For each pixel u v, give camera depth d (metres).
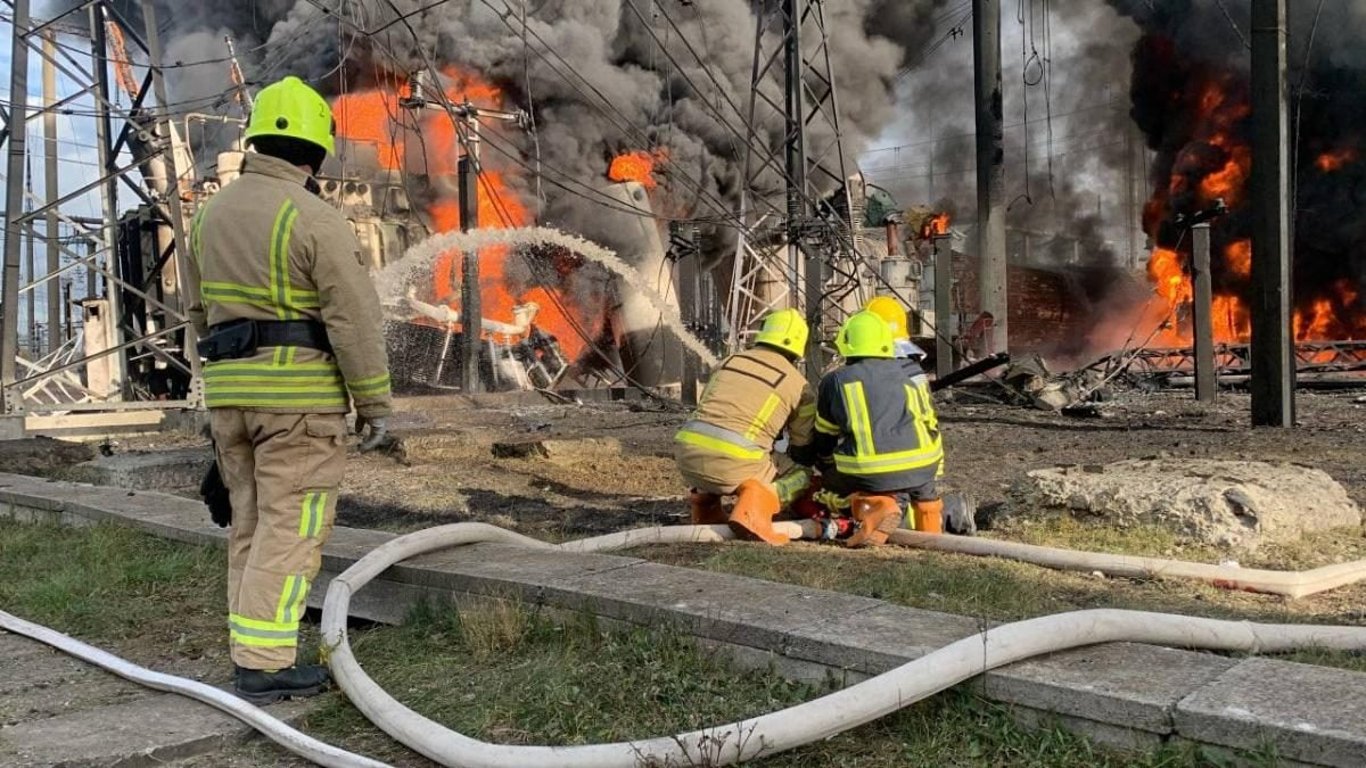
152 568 4.97
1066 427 13.37
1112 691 2.56
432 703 3.21
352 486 8.77
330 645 3.49
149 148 15.11
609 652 3.37
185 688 3.37
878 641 3.01
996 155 21.77
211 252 3.42
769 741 2.60
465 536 4.56
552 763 2.61
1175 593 4.50
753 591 3.66
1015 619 3.88
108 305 19.80
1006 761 2.57
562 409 18.53
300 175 3.49
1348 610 4.24
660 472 9.42
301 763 2.92
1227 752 2.37
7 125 13.27
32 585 4.89
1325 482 6.08
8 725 3.13
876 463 5.48
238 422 3.42
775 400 5.74
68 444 11.15
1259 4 12.34
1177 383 20.59
